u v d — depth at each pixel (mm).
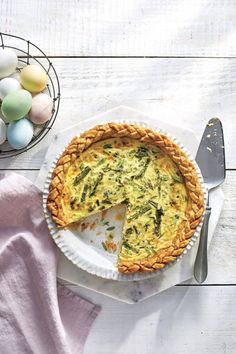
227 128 1070
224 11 1077
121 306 1044
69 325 1033
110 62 1065
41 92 1048
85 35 1066
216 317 1051
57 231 990
